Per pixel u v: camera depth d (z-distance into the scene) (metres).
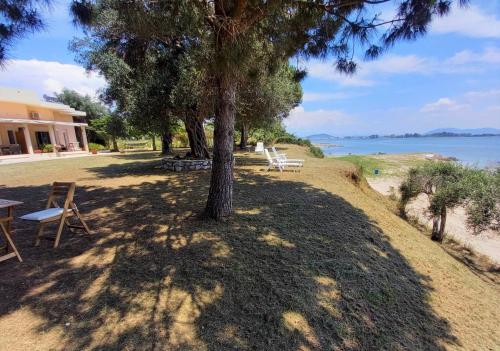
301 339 2.23
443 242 7.94
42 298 2.52
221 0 3.10
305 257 3.51
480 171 7.68
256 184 7.70
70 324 2.21
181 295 2.62
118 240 3.83
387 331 2.51
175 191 6.73
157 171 10.25
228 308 2.48
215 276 2.95
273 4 3.05
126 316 2.32
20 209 5.50
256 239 3.92
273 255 3.49
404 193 9.61
